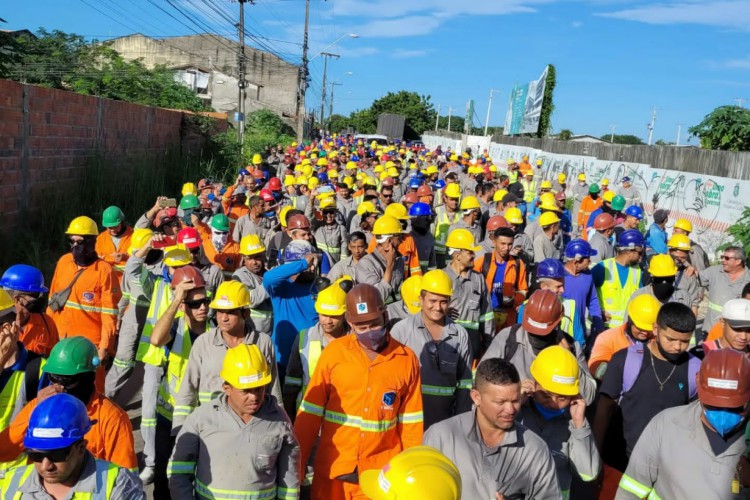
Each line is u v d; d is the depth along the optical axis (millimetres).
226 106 59875
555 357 4066
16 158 12758
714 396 3512
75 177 15641
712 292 8312
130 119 20062
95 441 3799
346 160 27797
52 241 13133
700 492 3623
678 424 3727
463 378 5340
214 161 26953
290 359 5434
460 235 6613
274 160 28797
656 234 10977
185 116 26016
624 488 3947
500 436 3580
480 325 6859
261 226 10953
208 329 5477
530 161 39250
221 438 3848
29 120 13211
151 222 9188
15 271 5168
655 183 24109
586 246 7230
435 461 2172
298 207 14141
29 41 28906
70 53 30453
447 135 66438
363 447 4328
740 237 15406
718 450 3604
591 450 4109
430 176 21781
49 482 3049
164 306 5852
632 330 4977
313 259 6395
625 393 4801
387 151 35000
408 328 5355
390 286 7562
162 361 5730
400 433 4512
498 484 3547
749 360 3666
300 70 49312
